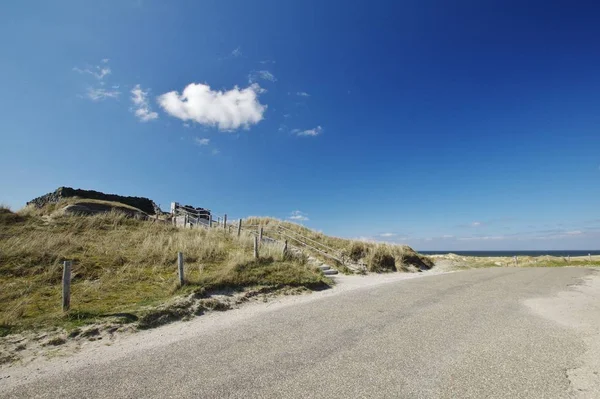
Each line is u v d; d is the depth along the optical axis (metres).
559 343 6.80
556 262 32.12
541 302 11.04
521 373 5.34
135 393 4.72
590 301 11.32
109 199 27.30
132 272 11.46
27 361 5.98
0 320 7.28
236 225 27.42
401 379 5.10
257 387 4.84
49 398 4.64
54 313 7.93
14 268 10.44
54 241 12.96
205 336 7.29
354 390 4.75
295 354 6.12
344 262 19.98
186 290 10.15
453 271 23.28
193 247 14.74
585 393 4.71
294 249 18.67
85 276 10.70
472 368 5.52
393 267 21.53
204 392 4.71
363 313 9.13
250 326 8.00
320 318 8.63
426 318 8.61
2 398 4.66
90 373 5.44
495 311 9.55
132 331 7.60
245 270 12.60
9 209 17.33
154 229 18.30
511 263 31.08
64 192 24.66
